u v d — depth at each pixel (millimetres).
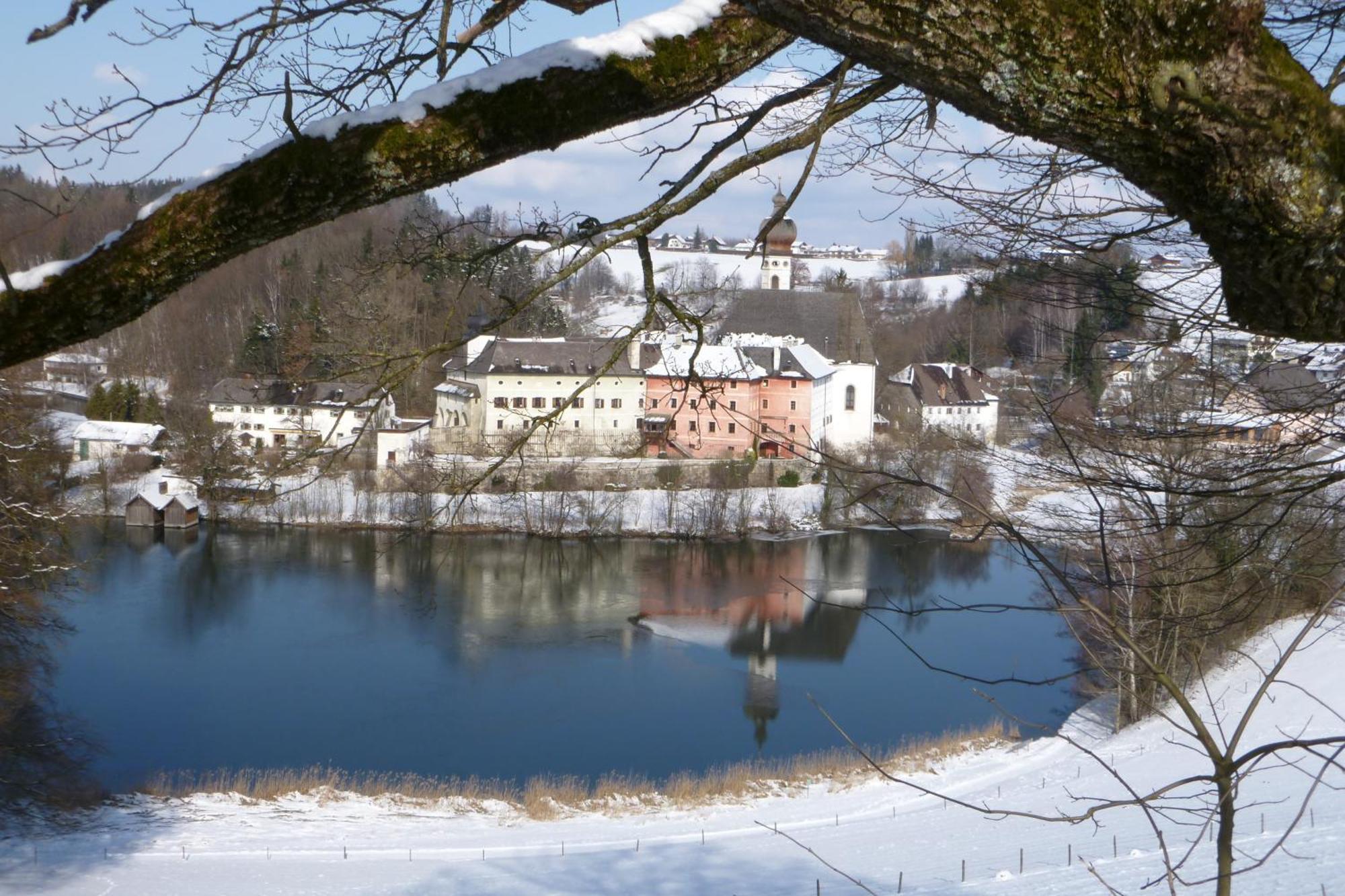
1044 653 31812
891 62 2203
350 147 2621
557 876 17641
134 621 33500
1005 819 19484
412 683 29484
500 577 39719
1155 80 2141
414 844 19812
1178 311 5484
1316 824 15242
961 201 5551
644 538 45250
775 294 66812
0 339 2623
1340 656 22891
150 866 18172
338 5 3238
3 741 21250
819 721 27547
